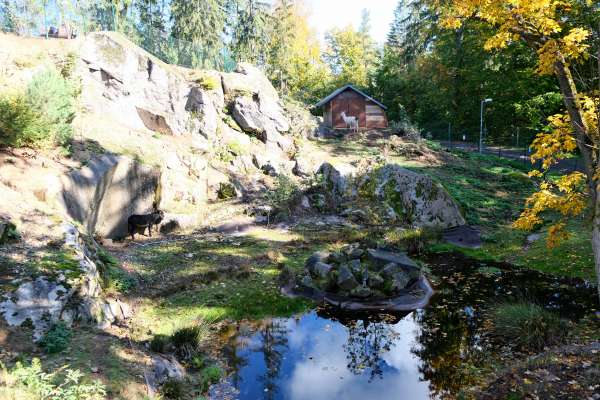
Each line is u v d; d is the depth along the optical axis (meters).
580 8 12.43
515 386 7.01
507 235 18.22
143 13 52.19
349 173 24.06
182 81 26.25
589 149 9.20
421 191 21.41
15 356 6.68
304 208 22.36
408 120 38.81
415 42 58.97
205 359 8.73
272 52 62.12
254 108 28.78
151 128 24.17
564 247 15.34
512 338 9.45
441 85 46.88
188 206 20.25
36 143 14.09
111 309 9.75
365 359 9.12
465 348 9.32
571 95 9.21
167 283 12.63
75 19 32.12
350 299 12.07
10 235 9.83
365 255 13.78
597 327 9.60
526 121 36.97
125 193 17.14
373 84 62.62
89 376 6.52
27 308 7.80
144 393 6.56
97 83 22.44
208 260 14.87
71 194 13.84
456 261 15.93
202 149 24.28
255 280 13.27
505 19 9.34
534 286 12.84
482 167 30.23
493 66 34.81
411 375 8.43
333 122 38.97
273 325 10.62
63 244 10.27
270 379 8.20
